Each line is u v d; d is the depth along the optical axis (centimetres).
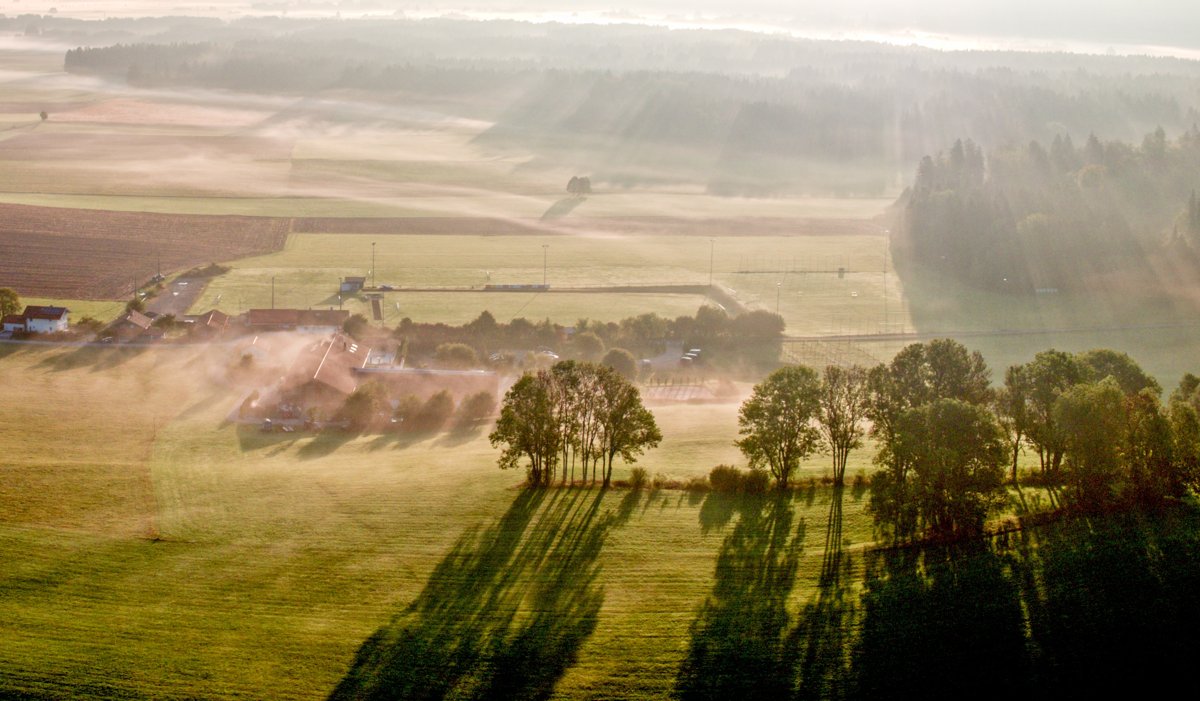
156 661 7144
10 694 6762
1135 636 7144
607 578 8256
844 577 8125
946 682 6844
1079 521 8544
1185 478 8644
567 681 6950
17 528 9150
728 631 7462
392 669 7088
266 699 6781
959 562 8138
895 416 9806
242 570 8462
